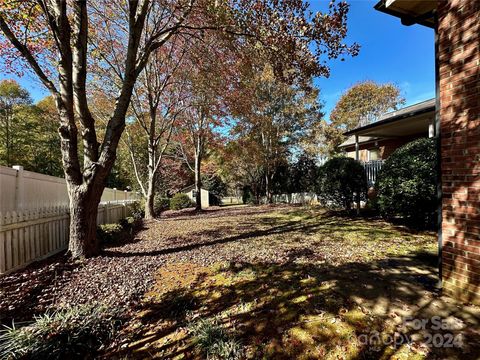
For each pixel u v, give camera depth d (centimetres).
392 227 622
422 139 587
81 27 412
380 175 629
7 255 365
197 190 1517
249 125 1630
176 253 493
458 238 258
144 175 1841
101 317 265
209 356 212
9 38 393
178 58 996
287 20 511
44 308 285
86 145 444
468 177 246
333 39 528
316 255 429
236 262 418
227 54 791
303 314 256
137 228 857
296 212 1043
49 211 474
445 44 268
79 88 423
